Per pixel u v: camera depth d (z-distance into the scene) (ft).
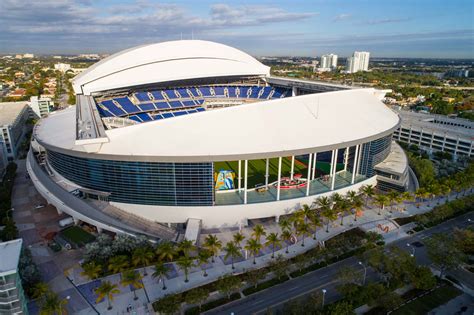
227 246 223.71
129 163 252.01
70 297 201.26
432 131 491.72
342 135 296.92
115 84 448.24
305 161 368.07
